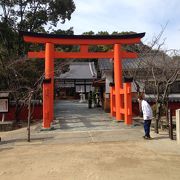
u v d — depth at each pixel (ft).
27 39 64.64
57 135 48.83
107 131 50.90
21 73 78.07
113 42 66.44
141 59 73.51
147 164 29.25
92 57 67.00
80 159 31.91
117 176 25.68
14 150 38.34
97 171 27.30
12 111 76.18
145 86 74.59
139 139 42.96
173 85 85.40
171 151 34.81
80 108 104.37
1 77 75.36
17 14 96.63
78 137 46.19
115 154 33.81
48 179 25.57
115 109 70.18
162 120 58.75
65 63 87.15
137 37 67.05
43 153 35.70
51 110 64.03
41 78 70.18
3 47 87.66
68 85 183.83
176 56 70.54
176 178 24.79
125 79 58.23
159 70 67.72
